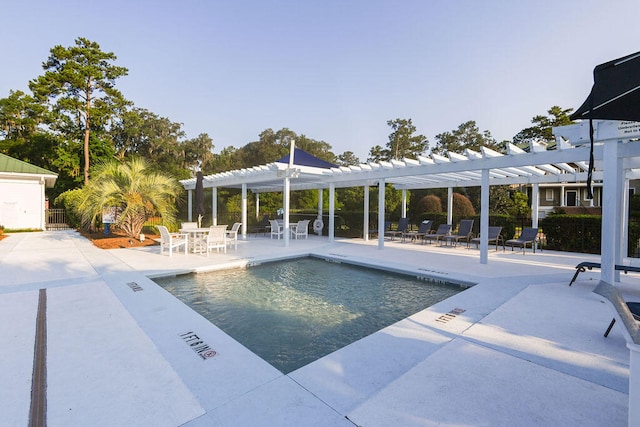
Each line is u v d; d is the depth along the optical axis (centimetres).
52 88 2314
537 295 564
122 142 3481
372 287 695
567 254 1063
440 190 2438
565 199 2378
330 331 458
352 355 340
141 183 1251
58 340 374
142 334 393
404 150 3972
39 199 1867
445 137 3712
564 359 327
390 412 243
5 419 236
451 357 332
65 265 815
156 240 1295
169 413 243
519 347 355
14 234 1619
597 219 1067
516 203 2198
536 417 236
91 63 2419
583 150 721
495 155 845
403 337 386
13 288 597
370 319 506
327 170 1323
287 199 1215
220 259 916
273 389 276
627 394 265
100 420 235
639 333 206
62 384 283
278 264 944
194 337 386
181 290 666
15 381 287
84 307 491
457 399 259
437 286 703
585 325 419
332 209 1359
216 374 302
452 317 454
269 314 527
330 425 228
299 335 444
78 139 2650
